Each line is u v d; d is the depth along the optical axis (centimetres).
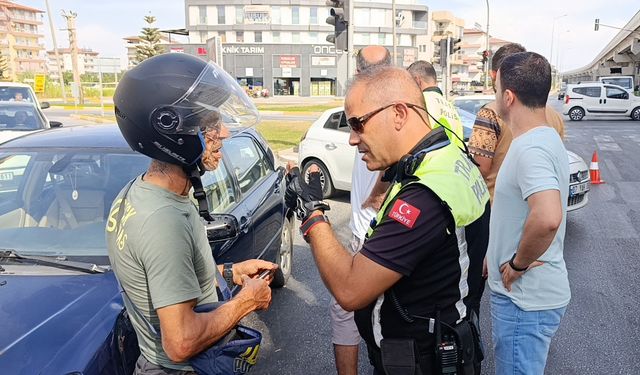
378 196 255
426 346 159
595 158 919
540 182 197
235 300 167
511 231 212
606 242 578
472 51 10712
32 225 270
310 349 353
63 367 174
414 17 6431
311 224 164
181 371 164
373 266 148
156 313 156
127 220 151
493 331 228
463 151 174
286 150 1188
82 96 3506
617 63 6912
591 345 357
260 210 376
